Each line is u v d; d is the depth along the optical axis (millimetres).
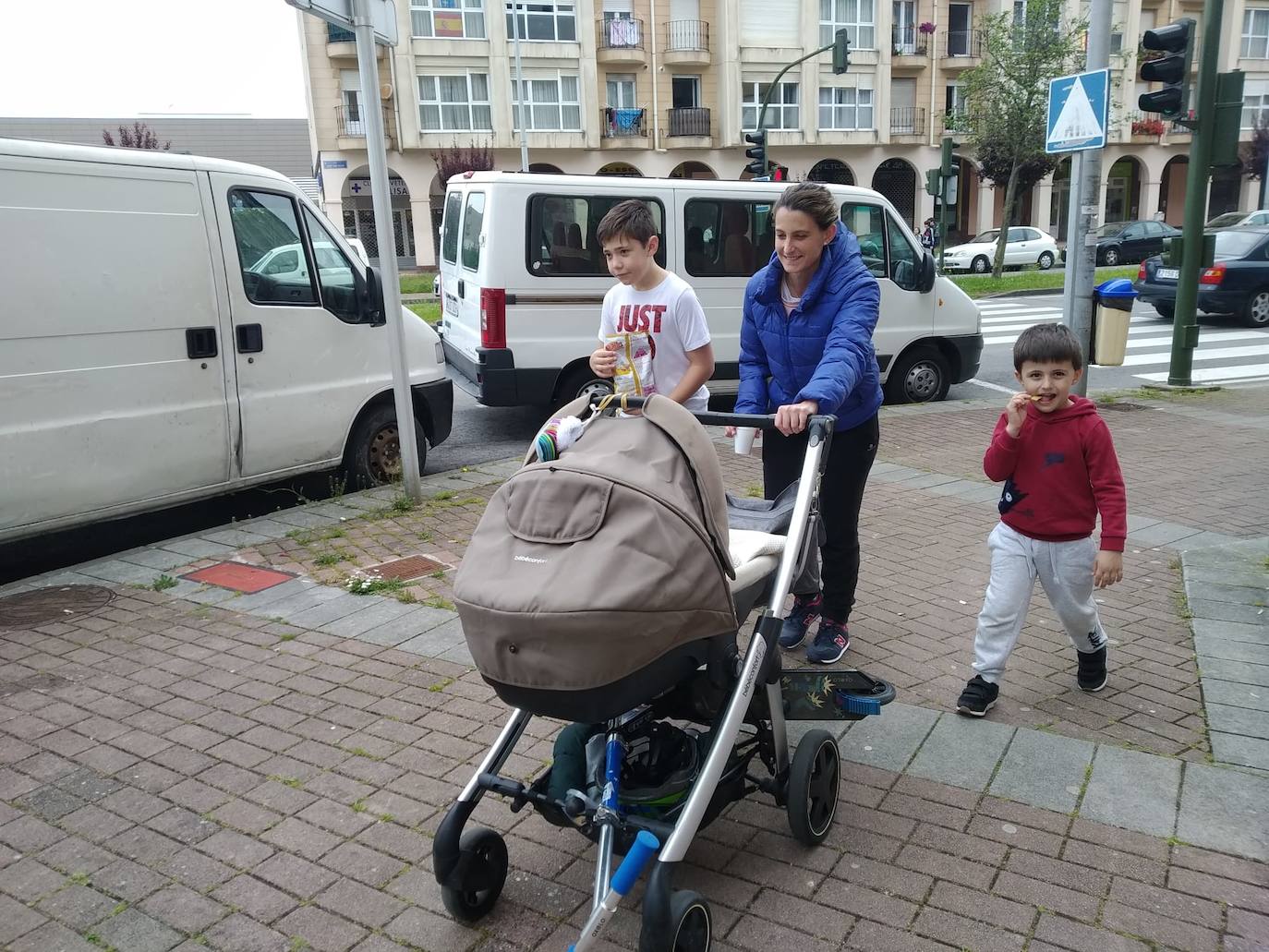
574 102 36594
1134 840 2939
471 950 2576
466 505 6844
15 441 5254
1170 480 7391
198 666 4355
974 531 6137
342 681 4168
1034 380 3477
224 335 6156
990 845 2943
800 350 3816
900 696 3932
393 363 6578
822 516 4074
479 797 2629
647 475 2369
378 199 6492
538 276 8906
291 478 7535
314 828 3115
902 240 10453
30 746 3670
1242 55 44750
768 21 37750
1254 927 2557
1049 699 3883
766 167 22188
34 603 5145
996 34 31844
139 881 2875
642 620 2195
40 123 43219
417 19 34469
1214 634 4426
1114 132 42938
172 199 5840
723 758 2467
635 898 2762
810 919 2643
